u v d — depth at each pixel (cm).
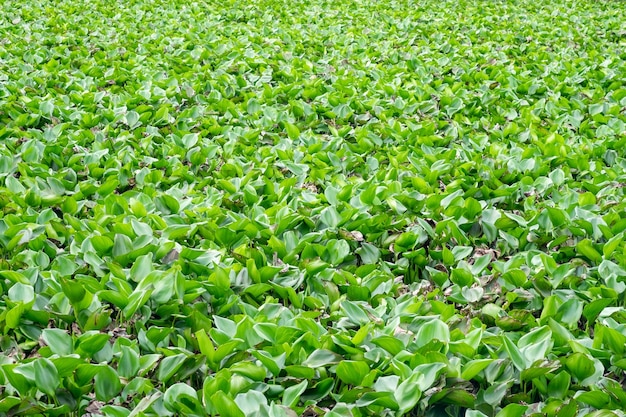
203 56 871
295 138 598
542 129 630
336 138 581
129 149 550
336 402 279
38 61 828
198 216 426
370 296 354
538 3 1409
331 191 453
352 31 1058
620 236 374
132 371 281
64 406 264
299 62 847
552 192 485
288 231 399
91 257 357
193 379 295
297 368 273
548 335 293
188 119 636
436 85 775
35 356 315
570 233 417
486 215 431
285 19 1138
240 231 403
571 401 258
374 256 400
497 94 738
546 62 909
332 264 383
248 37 968
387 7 1290
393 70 820
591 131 632
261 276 353
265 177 488
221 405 245
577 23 1170
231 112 642
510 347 279
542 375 279
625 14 1289
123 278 340
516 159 555
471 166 525
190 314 318
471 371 272
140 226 388
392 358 285
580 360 274
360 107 678
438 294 366
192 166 535
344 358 287
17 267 367
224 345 282
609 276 350
